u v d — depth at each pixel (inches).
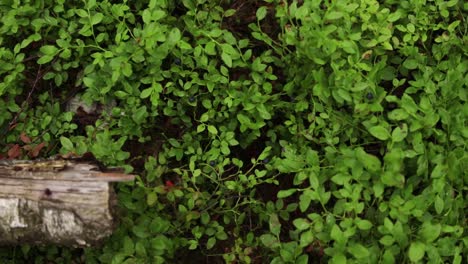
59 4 38.1
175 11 40.6
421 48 38.8
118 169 31.5
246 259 35.7
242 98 36.5
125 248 32.7
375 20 36.8
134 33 35.7
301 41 35.6
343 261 30.1
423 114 33.8
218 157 37.0
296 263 31.9
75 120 39.2
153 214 35.2
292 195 38.6
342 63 34.9
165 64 38.2
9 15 37.3
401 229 30.1
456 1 37.4
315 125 36.8
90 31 36.4
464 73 36.4
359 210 31.3
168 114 37.4
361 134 36.2
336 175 32.0
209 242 35.8
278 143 38.8
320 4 38.4
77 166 31.0
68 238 31.3
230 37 36.4
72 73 39.9
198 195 36.0
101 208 30.3
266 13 40.2
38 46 39.8
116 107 37.2
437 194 31.5
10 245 35.4
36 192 30.8
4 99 38.6
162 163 37.0
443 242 30.5
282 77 39.4
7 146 37.6
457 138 33.2
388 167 31.3
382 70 36.2
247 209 37.6
